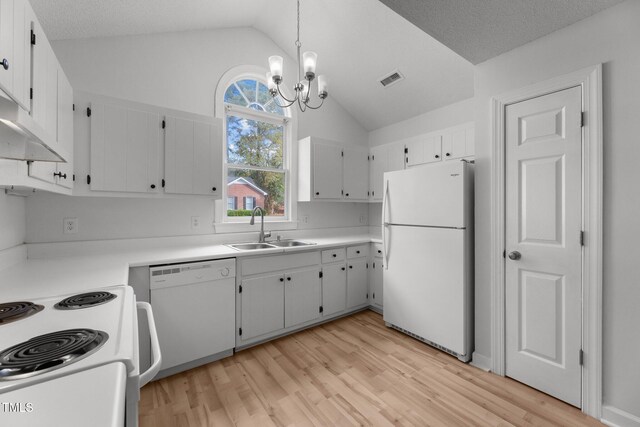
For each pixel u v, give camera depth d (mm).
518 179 1936
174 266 2061
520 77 1901
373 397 1818
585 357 1647
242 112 3150
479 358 2158
